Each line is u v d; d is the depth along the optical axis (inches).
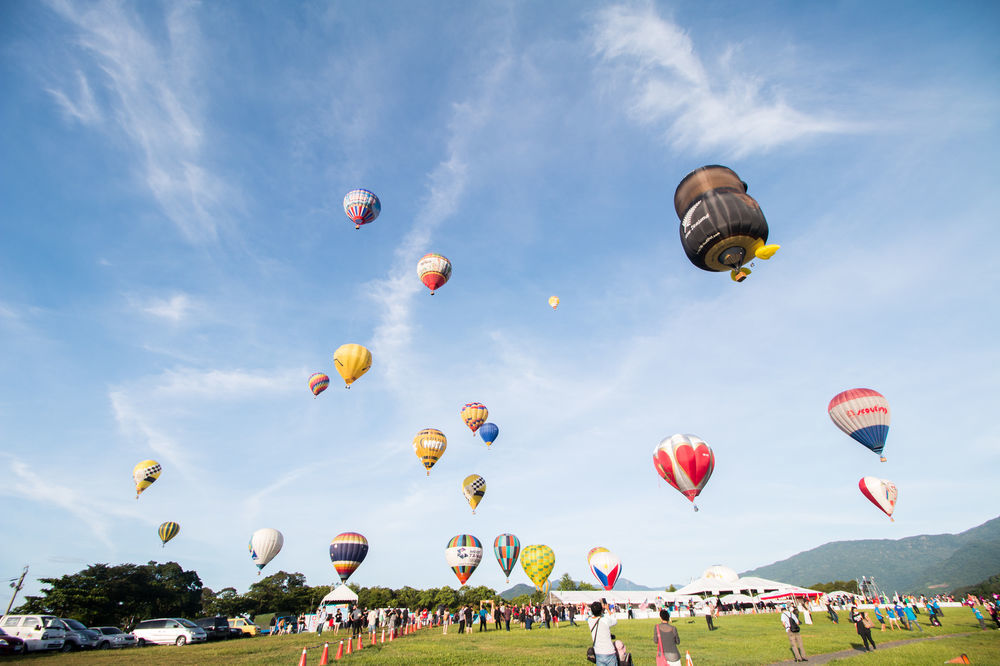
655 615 2155.5
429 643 915.4
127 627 2364.7
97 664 708.7
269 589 3331.7
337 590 1704.0
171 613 2674.7
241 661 716.0
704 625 1320.1
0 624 957.8
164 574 2802.7
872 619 1392.7
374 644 922.1
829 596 2181.3
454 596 3934.5
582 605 2160.4
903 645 819.4
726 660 671.8
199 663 698.2
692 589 2322.8
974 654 657.6
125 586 2349.9
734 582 2322.8
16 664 730.8
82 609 2100.1
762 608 2367.1
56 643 948.0
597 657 374.0
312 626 1620.3
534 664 620.4
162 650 932.6
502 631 1229.7
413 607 3865.7
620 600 2615.7
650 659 700.7
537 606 1581.0
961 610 1990.7
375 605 3565.5
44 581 2166.6
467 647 836.0
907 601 1545.3
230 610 3095.5
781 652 754.2
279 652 842.2
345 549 1423.5
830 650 772.0
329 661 668.7
